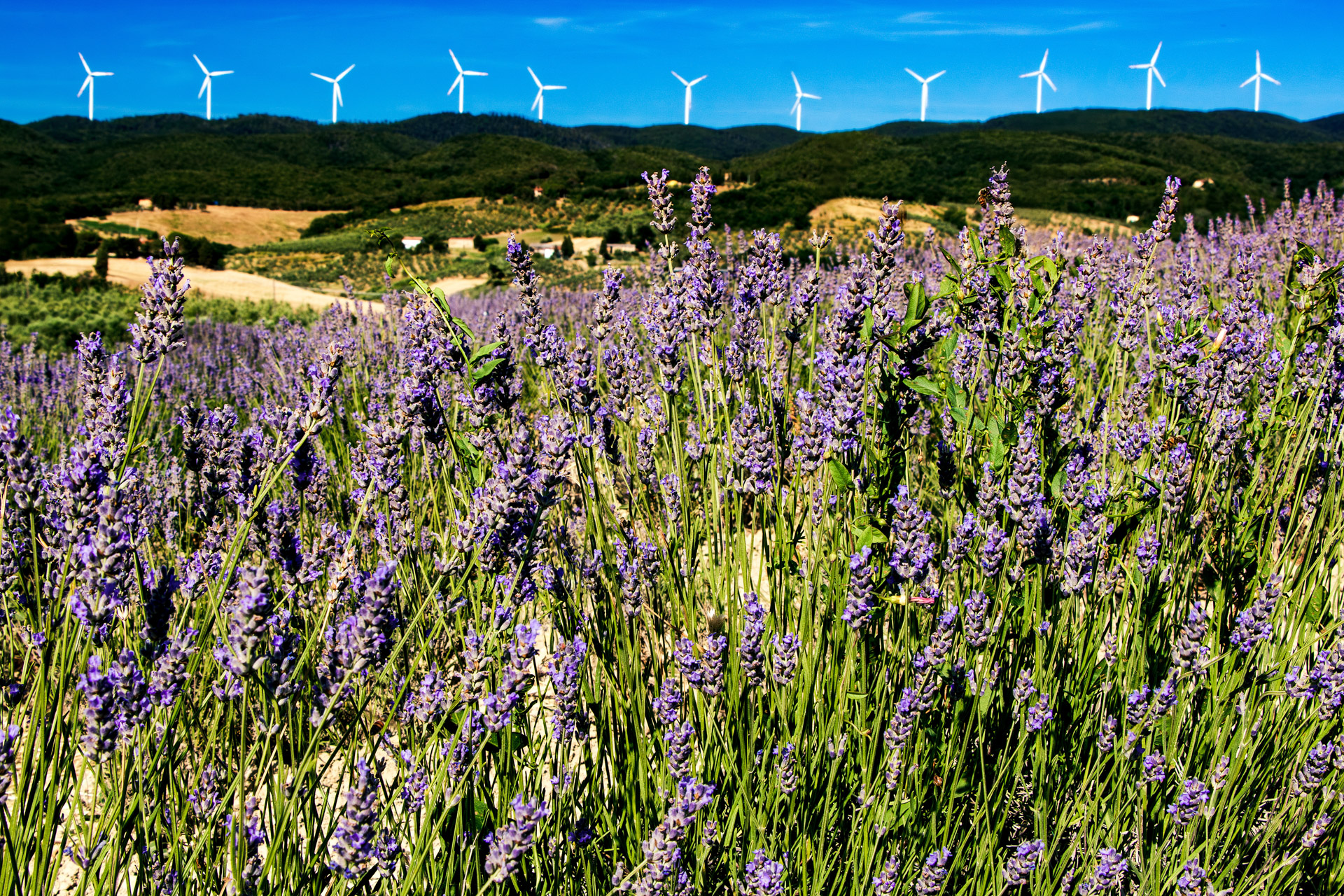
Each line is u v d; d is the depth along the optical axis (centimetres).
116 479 165
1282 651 256
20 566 190
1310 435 328
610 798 206
